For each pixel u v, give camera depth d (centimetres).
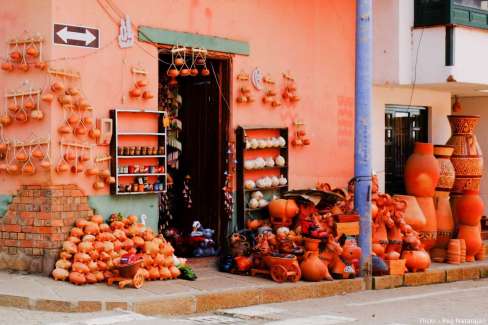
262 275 1224
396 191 1688
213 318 1002
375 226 1358
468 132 1634
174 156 1394
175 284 1119
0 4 1145
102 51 1159
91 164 1145
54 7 1108
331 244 1234
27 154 1117
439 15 1526
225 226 1340
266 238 1238
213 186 1361
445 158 1571
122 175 1173
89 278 1070
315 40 1467
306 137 1449
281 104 1410
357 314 1042
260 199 1366
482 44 1577
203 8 1288
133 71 1194
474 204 1532
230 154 1335
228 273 1238
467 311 1082
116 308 987
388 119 1664
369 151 1275
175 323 934
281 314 1034
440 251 1534
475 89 1695
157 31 1223
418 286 1347
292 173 1431
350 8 1528
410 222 1447
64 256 1093
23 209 1126
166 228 1384
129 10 1192
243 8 1348
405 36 1563
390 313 1055
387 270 1313
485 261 1546
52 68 1105
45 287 1040
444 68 1524
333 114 1502
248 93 1348
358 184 1277
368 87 1271
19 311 969
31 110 1117
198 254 1327
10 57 1131
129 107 1191
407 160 1565
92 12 1148
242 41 1346
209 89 1368
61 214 1115
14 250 1133
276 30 1400
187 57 1304
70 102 1109
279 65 1406
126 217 1184
